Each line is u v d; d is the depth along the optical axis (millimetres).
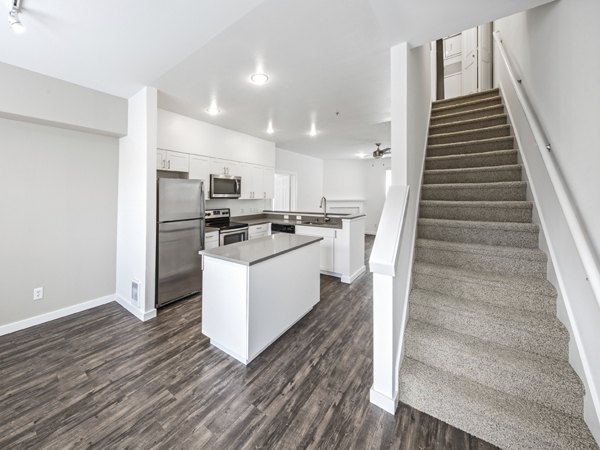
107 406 1652
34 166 2670
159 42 1975
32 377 1912
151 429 1495
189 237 3359
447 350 1632
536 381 1389
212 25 1778
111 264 3291
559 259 1628
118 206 3287
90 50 2080
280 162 6426
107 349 2273
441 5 1482
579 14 1349
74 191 2953
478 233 2182
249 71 2436
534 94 2041
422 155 2838
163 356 2182
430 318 1865
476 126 3250
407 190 1886
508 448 1332
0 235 2492
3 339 2422
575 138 1394
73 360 2117
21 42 1966
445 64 5250
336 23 1763
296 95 3000
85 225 3051
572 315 1439
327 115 3711
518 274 1898
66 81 2604
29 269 2666
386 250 1594
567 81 1482
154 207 2883
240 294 2070
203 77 2551
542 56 1864
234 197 4500
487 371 1514
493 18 1605
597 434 1180
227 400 1713
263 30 1840
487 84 4609
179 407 1651
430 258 2213
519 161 2551
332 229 4223
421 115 2736
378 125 4223
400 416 1570
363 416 1580
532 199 2141
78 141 2953
